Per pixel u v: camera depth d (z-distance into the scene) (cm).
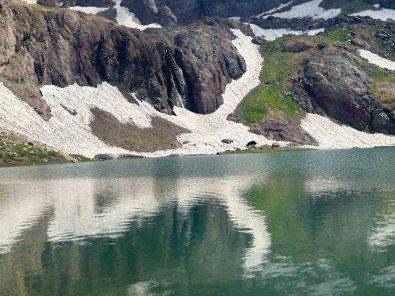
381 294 2720
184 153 18088
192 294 2775
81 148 15825
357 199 5616
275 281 2948
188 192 6631
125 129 18638
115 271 3189
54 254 3603
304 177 8225
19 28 17950
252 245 3747
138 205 5612
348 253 3462
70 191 6981
